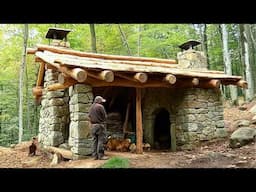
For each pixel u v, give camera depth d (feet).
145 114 41.32
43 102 38.73
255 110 43.42
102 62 31.04
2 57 63.16
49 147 33.58
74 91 28.55
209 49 78.74
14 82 75.56
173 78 29.50
